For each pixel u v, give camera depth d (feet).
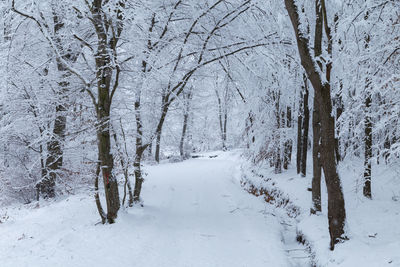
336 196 21.38
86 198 38.47
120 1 29.37
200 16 34.32
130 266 20.24
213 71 40.47
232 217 33.55
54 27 36.76
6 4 26.43
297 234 29.01
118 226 27.17
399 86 25.00
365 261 17.87
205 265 21.18
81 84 36.73
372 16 26.86
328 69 21.67
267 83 39.81
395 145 23.44
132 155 35.65
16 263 19.98
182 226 29.94
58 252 21.70
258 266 21.13
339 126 29.99
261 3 33.47
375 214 27.91
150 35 35.09
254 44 34.99
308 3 31.22
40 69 39.19
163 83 36.24
